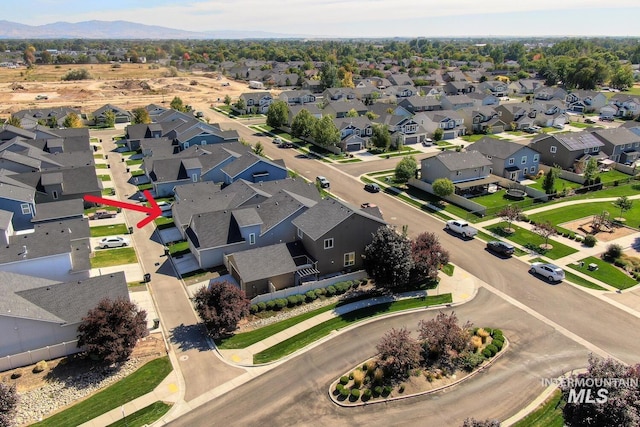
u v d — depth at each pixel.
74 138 81.69
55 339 31.98
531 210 59.19
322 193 65.19
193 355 32.28
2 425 24.11
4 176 55.44
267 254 41.12
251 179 62.75
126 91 164.38
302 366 31.27
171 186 64.69
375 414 27.16
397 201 62.94
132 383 29.45
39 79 192.25
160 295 39.72
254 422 26.52
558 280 42.19
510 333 34.94
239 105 127.69
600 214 56.59
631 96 128.50
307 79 174.50
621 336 34.50
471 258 46.81
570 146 74.88
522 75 184.88
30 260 38.53
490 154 72.62
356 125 93.12
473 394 28.77
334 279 41.38
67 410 27.30
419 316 37.22
